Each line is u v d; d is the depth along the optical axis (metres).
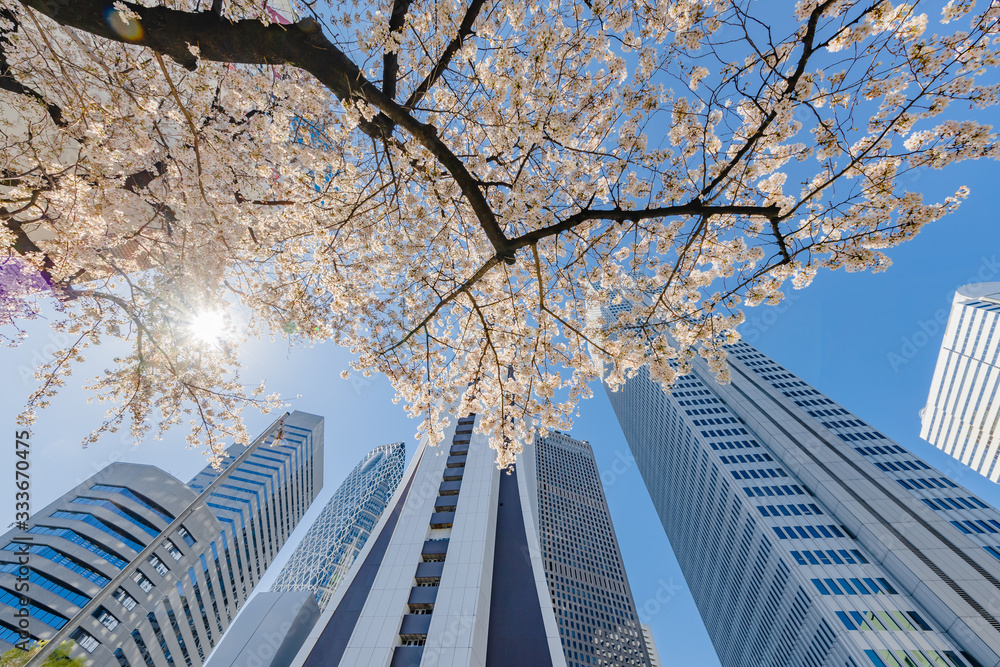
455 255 9.73
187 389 9.59
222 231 8.02
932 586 47.34
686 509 100.81
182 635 62.81
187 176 7.53
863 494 61.94
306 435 104.94
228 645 64.00
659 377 6.82
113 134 6.61
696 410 94.38
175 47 5.05
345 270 8.70
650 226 7.92
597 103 7.34
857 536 57.28
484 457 50.97
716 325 6.61
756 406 87.75
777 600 61.81
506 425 8.05
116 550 58.47
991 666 40.31
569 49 6.58
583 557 105.44
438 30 6.75
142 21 4.69
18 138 6.65
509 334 8.31
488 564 39.06
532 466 86.38
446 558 36.41
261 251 8.77
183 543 65.75
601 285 8.61
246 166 7.43
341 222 7.23
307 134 7.02
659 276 7.93
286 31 4.97
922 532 54.50
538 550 43.62
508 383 8.13
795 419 82.44
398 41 5.80
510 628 34.19
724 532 78.69
